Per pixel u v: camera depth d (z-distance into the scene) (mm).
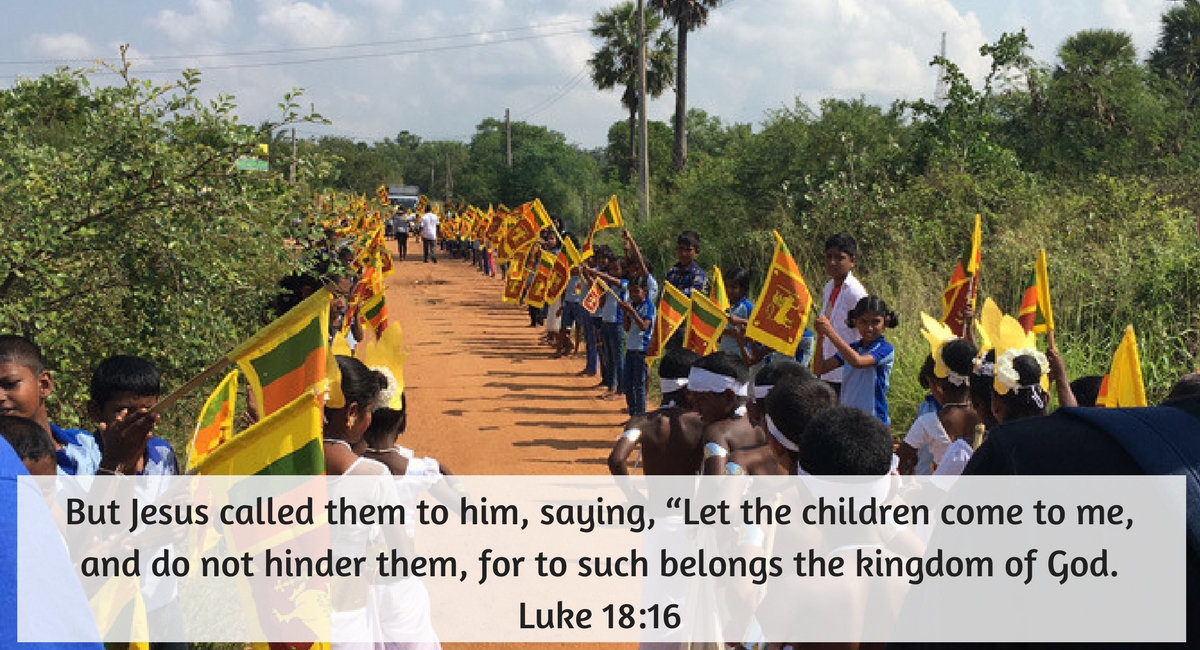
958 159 17594
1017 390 4137
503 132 86688
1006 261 13188
